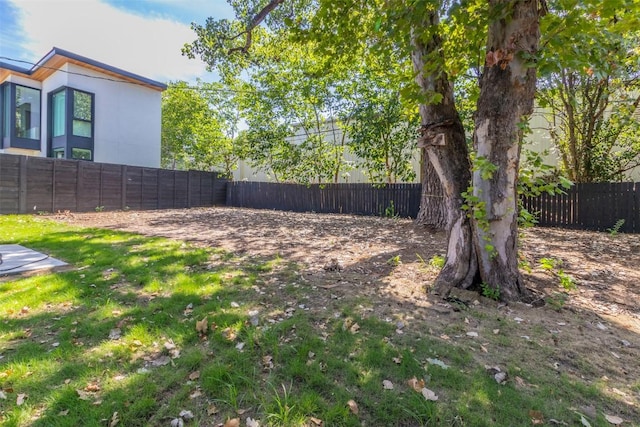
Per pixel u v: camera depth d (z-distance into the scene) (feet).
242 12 23.27
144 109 46.26
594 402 5.32
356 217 33.65
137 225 25.21
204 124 53.88
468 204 9.63
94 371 6.01
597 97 23.73
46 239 17.66
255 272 12.28
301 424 4.80
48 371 5.96
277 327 7.74
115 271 11.87
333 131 42.09
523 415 4.98
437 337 7.39
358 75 35.50
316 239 19.63
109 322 7.96
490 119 9.04
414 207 32.60
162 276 11.47
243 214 35.88
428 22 9.95
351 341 7.18
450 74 10.75
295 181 44.04
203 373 5.97
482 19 8.86
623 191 22.66
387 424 4.83
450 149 10.66
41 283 10.49
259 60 32.89
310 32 13.57
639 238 20.01
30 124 42.70
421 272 12.19
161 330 7.62
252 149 44.52
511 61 8.50
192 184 44.73
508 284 9.53
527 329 7.78
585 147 26.02
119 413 4.98
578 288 10.64
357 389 5.59
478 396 5.39
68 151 38.60
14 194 29.19
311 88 38.29
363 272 12.47
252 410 5.12
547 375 6.01
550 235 21.43
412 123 31.17
